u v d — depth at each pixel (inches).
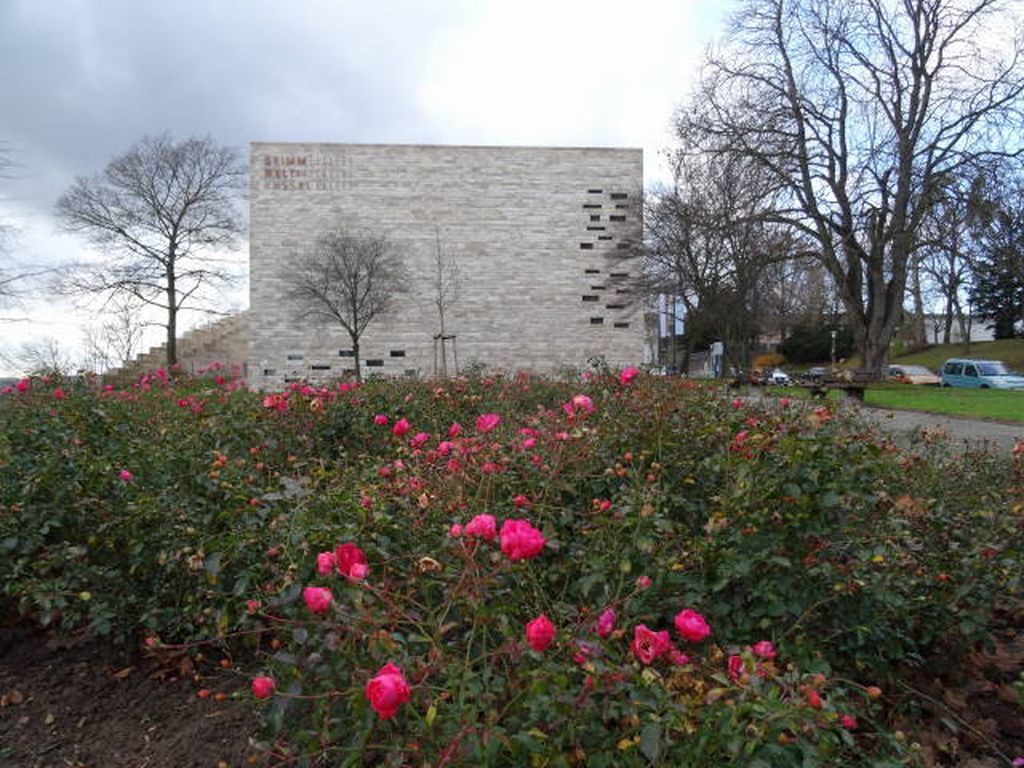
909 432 234.2
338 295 1612.9
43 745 109.5
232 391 255.4
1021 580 117.8
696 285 1269.7
